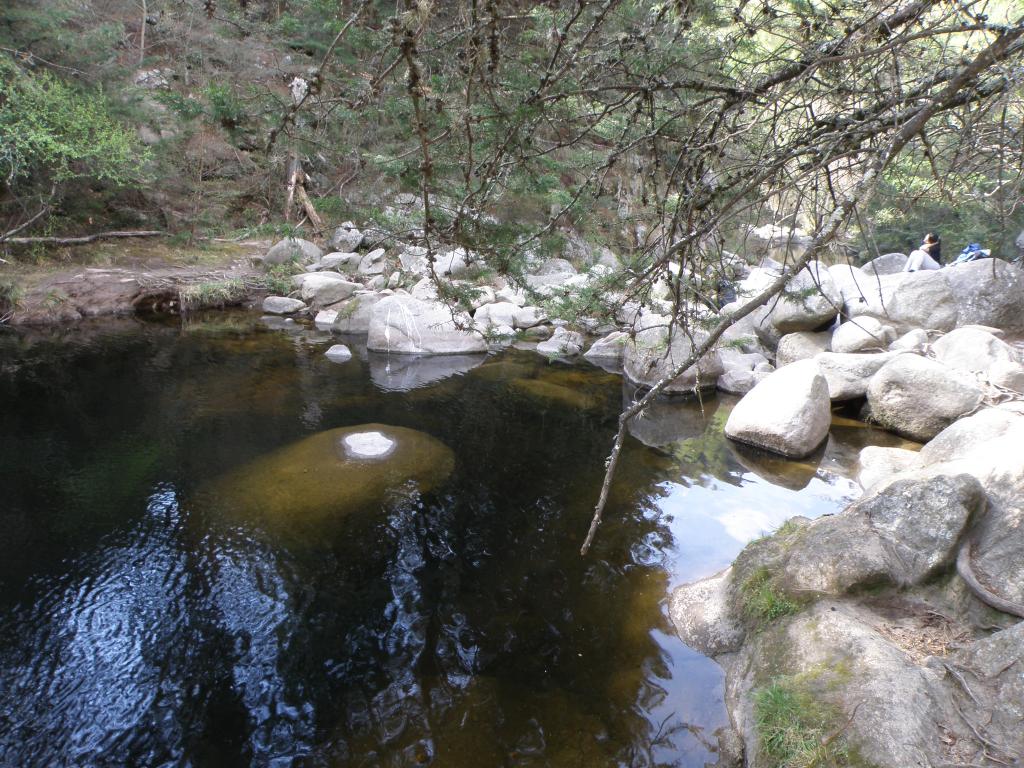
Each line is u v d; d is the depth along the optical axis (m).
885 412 6.91
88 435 6.36
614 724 3.10
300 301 12.16
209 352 9.52
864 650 2.95
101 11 14.19
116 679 3.38
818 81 2.03
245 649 3.60
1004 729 2.46
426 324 10.16
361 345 10.34
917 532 3.55
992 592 3.22
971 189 2.11
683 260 2.14
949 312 8.59
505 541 4.70
